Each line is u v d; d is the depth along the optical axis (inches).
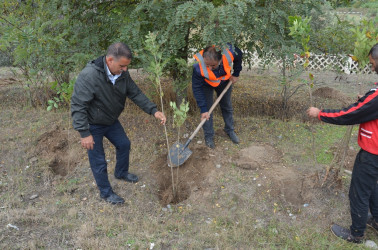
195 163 149.6
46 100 219.3
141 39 147.6
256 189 131.5
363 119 89.4
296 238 108.0
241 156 153.3
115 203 125.5
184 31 134.9
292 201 124.8
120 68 103.3
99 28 164.9
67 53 162.9
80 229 111.7
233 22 114.2
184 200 130.5
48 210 122.0
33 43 140.0
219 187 133.8
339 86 295.7
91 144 109.5
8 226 111.3
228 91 157.1
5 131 183.5
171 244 106.1
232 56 138.3
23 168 150.6
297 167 145.2
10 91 250.8
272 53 151.4
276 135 178.7
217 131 181.9
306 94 263.1
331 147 164.9
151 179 141.7
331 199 124.3
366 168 93.0
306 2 136.6
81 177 144.0
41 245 103.9
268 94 263.0
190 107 212.5
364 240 107.4
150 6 128.4
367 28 115.8
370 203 104.7
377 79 318.0
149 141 169.5
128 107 218.5
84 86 103.0
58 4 163.3
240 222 115.6
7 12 192.7
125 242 105.9
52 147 164.7
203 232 111.5
